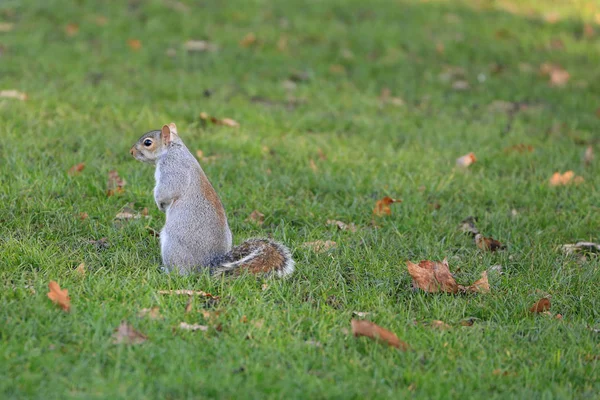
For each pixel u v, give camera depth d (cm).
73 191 1126
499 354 793
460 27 2283
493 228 1130
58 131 1342
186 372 702
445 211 1188
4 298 809
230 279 902
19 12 2061
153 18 2108
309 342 780
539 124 1648
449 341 809
